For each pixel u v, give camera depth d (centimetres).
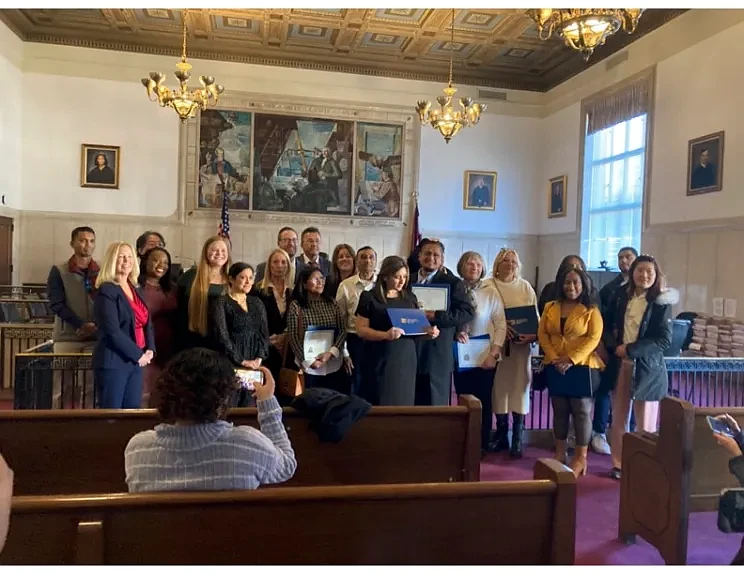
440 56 1157
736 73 771
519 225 1280
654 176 930
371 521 195
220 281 448
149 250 478
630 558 341
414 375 432
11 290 1004
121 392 405
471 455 312
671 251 891
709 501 332
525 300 518
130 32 1068
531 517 203
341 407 300
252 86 1153
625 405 467
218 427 200
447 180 1241
